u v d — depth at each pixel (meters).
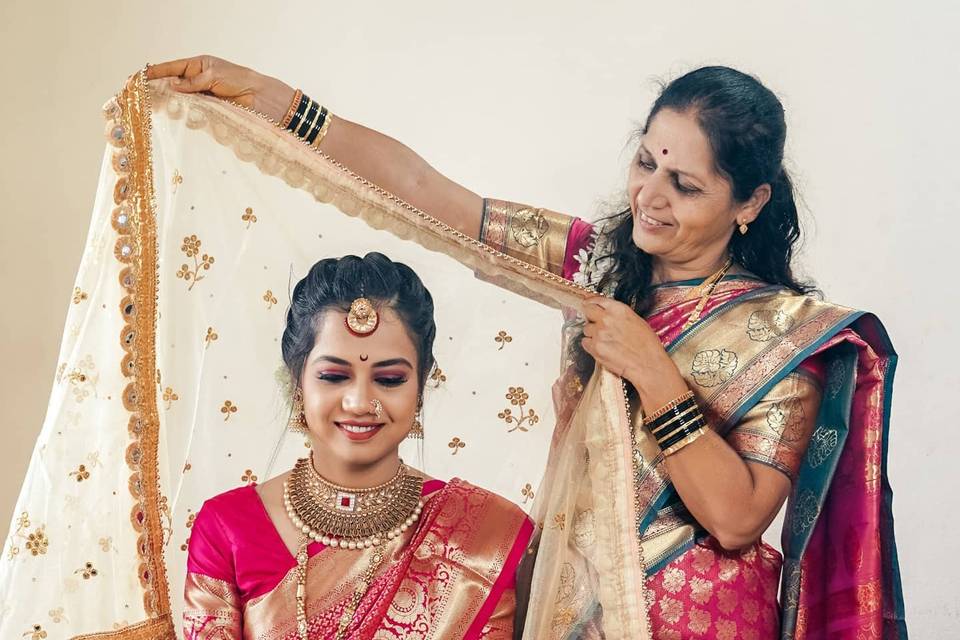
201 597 2.05
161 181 2.21
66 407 2.09
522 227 2.65
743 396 2.30
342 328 2.09
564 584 2.18
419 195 2.63
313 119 2.50
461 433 2.23
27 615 2.07
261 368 2.19
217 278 2.21
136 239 2.11
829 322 2.34
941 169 3.46
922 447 3.45
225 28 3.63
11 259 3.59
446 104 3.62
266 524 2.07
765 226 2.49
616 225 2.60
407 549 2.08
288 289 2.22
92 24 3.62
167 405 2.16
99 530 2.08
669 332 2.42
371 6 3.64
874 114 3.48
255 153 2.23
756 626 2.24
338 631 2.01
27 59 3.61
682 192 2.44
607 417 2.23
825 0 3.50
